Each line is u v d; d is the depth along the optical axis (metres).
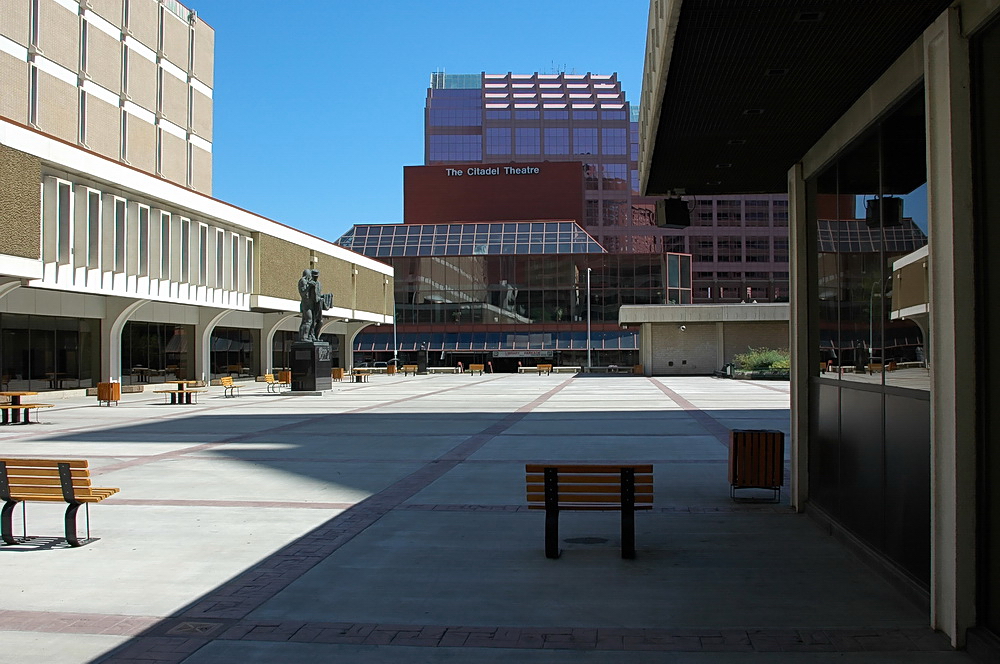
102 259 34.22
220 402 33.09
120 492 11.98
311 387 38.19
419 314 80.25
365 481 12.92
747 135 9.30
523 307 79.31
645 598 6.89
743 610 6.57
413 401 32.56
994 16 5.22
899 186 6.98
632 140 186.25
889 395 7.21
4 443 18.33
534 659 5.57
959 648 5.70
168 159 58.56
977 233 5.61
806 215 10.40
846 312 8.61
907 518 6.80
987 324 5.49
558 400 32.31
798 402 10.44
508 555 8.30
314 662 5.54
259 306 48.03
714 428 20.64
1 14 42.97
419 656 5.63
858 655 5.62
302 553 8.43
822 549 8.50
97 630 6.16
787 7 5.95
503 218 123.31
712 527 9.54
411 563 8.02
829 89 7.76
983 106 5.51
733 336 60.03
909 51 6.70
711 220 150.50
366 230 86.88
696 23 6.24
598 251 81.62
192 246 41.72
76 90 48.62
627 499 8.16
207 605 6.76
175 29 59.62
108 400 30.77
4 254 27.27
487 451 16.58
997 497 5.38
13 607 6.72
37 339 35.56
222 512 10.52
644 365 60.97
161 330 44.59
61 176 31.50
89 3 49.59
